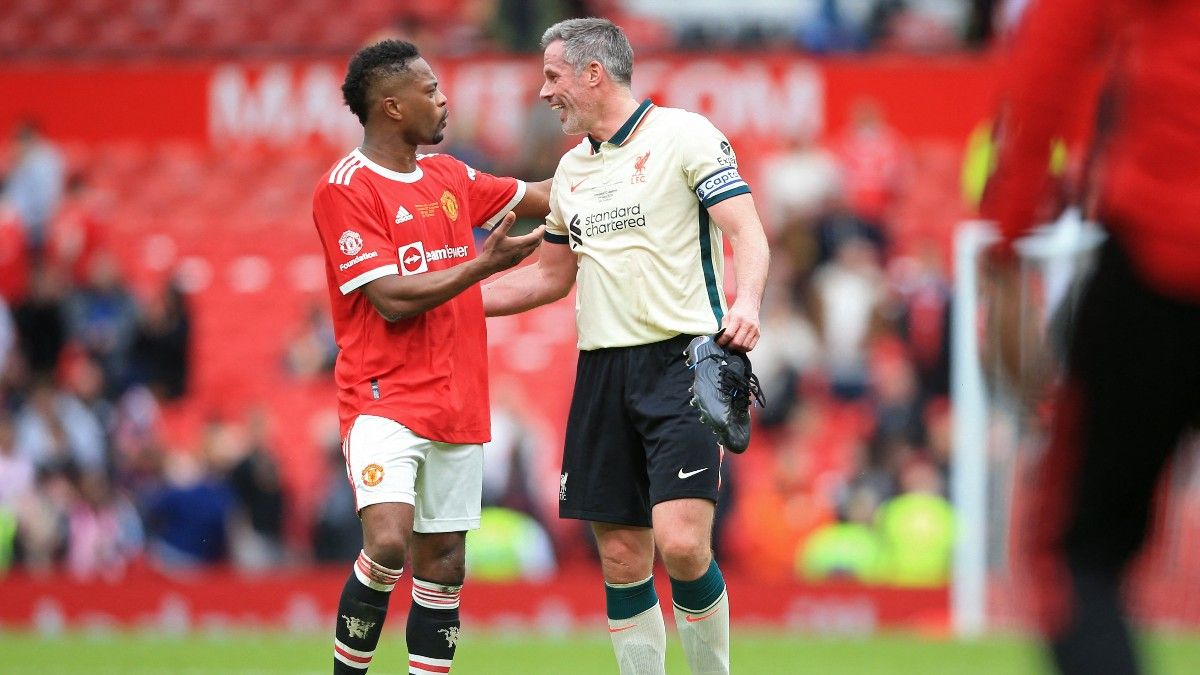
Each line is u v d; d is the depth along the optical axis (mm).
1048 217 10156
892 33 67312
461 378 19672
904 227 60062
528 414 54344
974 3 66000
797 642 39438
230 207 64312
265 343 60906
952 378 51719
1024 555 10109
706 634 19328
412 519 19031
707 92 61875
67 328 54688
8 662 34969
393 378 19297
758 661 34656
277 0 72938
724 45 68625
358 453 19109
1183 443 10219
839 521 47688
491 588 44344
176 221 63781
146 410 52844
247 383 59125
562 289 20844
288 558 48281
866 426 51625
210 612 45281
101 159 64312
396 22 69062
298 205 64312
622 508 19594
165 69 64312
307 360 57406
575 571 46656
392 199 19516
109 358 53500
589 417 19703
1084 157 10703
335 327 20016
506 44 66250
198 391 58562
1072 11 9125
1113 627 9531
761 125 61719
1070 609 9641
